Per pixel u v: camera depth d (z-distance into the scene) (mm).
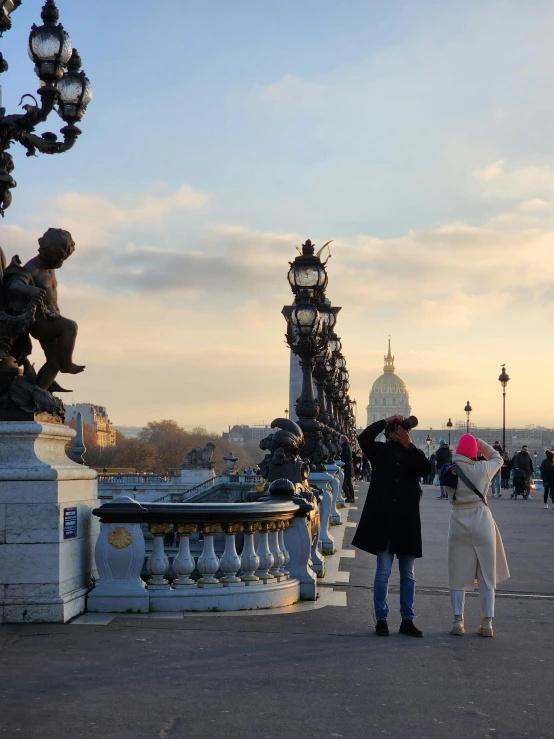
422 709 6234
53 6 8469
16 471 8484
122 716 5820
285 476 12719
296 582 10375
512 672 7395
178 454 166500
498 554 9141
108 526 9281
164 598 9297
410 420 9078
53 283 9438
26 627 8305
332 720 5918
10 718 5707
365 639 8508
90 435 159375
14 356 9305
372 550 8891
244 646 7910
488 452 9367
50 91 8336
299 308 16234
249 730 5652
